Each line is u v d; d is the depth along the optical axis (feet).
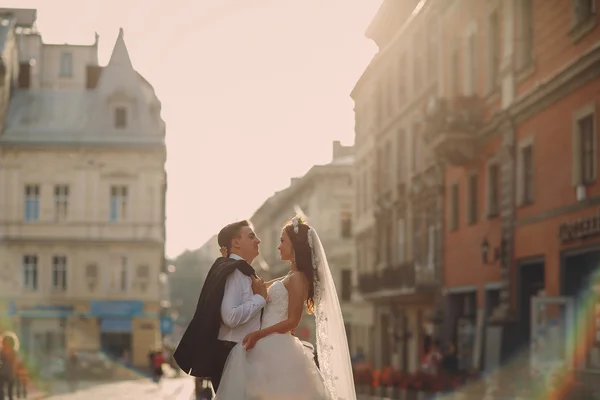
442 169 124.26
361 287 170.19
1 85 203.31
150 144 213.05
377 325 171.73
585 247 79.05
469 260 112.16
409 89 145.28
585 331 80.12
